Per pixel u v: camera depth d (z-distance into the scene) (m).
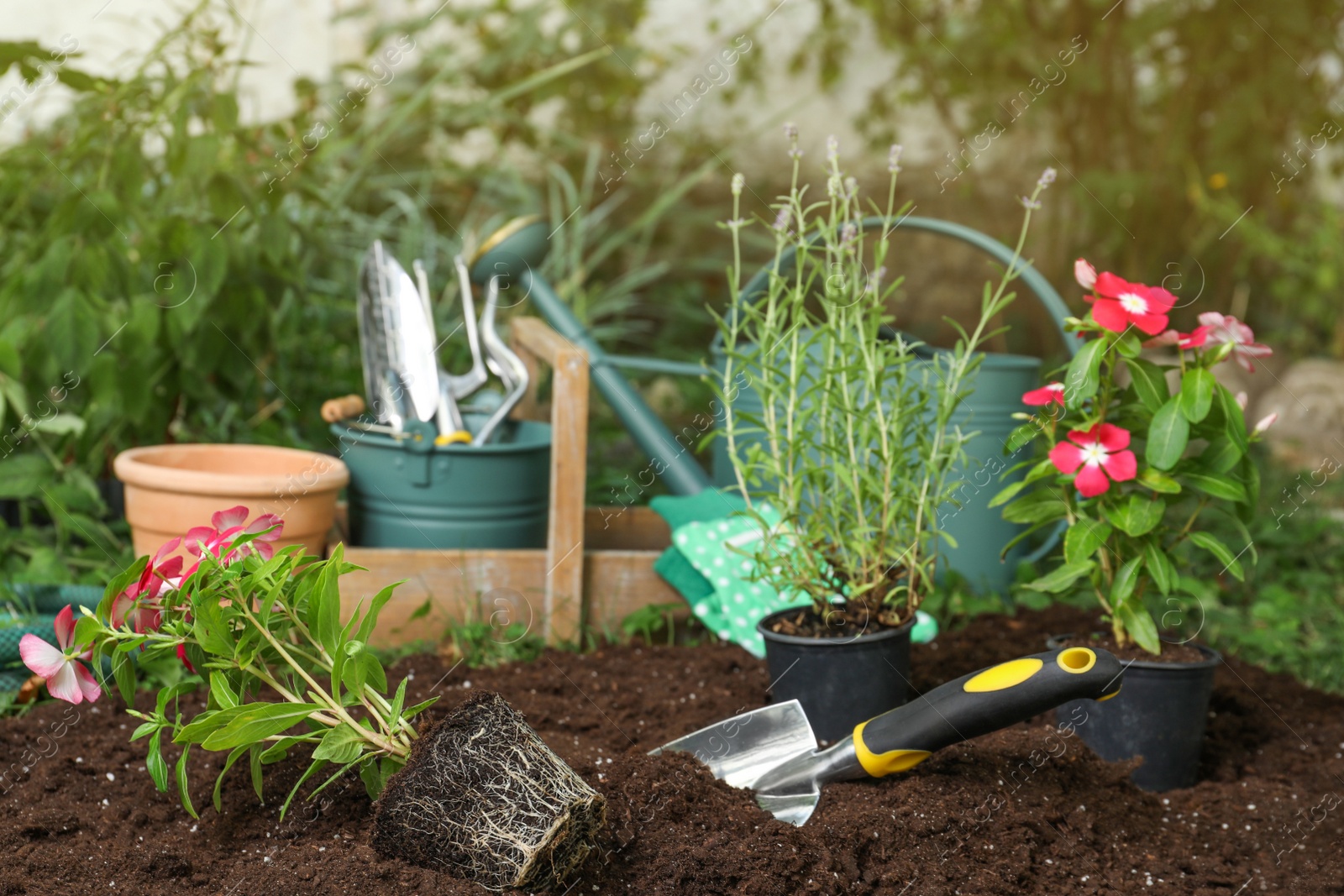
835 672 1.56
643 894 1.20
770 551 1.78
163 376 2.42
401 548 2.11
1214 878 1.31
